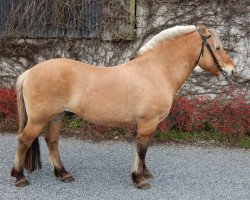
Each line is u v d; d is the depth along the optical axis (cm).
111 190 365
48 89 333
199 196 356
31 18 607
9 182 375
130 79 343
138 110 346
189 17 582
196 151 489
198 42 356
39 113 338
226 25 577
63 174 382
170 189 371
